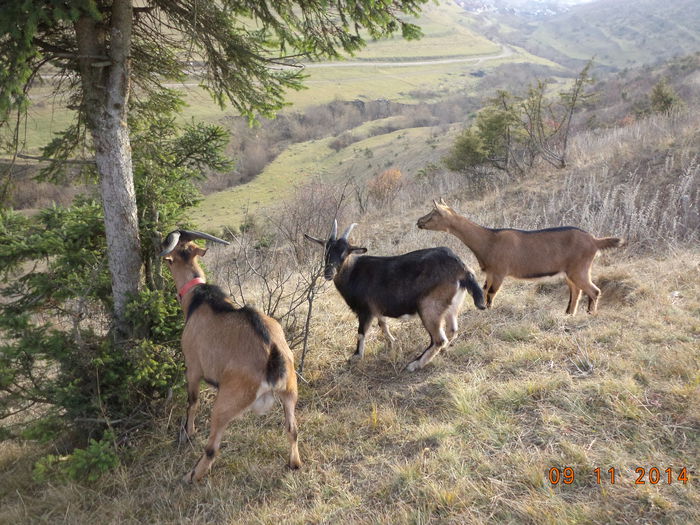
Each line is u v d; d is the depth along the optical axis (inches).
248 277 410.0
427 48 5103.3
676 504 134.9
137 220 211.3
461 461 163.3
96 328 229.3
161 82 247.0
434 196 693.9
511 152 682.8
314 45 223.1
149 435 211.8
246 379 170.6
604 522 133.0
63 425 200.2
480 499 147.2
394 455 175.9
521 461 158.1
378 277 239.5
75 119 228.5
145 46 230.5
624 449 157.6
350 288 245.9
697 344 205.9
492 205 518.3
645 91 1448.1
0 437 203.5
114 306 212.8
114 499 177.5
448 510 145.4
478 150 682.2
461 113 2517.2
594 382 189.3
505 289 324.5
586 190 468.8
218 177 1326.3
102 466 181.3
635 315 241.9
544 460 156.9
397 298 235.6
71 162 209.3
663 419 166.7
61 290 203.8
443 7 7662.4
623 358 204.4
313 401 220.7
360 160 1605.6
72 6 165.8
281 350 173.0
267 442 196.7
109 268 212.2
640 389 181.9
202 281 209.3
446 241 430.3
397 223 549.6
